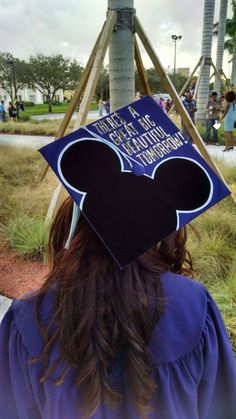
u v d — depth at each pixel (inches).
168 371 32.6
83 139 38.5
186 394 32.9
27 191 231.1
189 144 40.1
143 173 37.4
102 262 34.2
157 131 40.1
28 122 838.5
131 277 33.7
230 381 36.2
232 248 158.4
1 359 36.3
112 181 36.5
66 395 32.2
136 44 179.3
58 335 32.7
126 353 32.1
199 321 34.4
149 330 32.5
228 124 408.8
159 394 32.4
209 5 478.6
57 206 172.6
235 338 101.2
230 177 248.4
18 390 35.2
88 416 31.9
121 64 175.3
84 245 35.4
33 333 33.9
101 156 37.7
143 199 36.0
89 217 34.7
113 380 32.2
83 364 31.7
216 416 37.2
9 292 133.6
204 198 37.8
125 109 40.8
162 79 183.0
